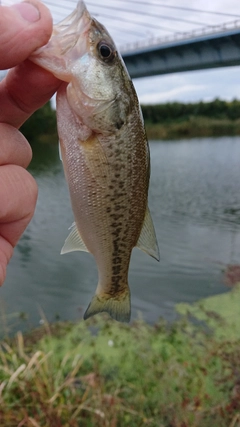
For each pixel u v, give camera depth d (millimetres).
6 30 95
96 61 125
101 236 141
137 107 139
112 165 134
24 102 120
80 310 458
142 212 148
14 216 112
